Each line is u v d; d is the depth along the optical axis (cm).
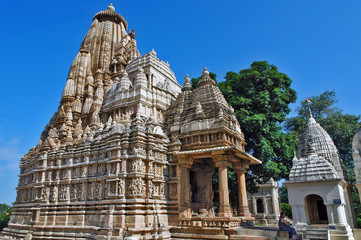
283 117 3462
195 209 2412
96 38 5481
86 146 2531
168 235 2067
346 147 4469
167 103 3359
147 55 3662
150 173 2177
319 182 2216
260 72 3766
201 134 2272
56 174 2667
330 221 2141
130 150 2189
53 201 2567
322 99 5203
